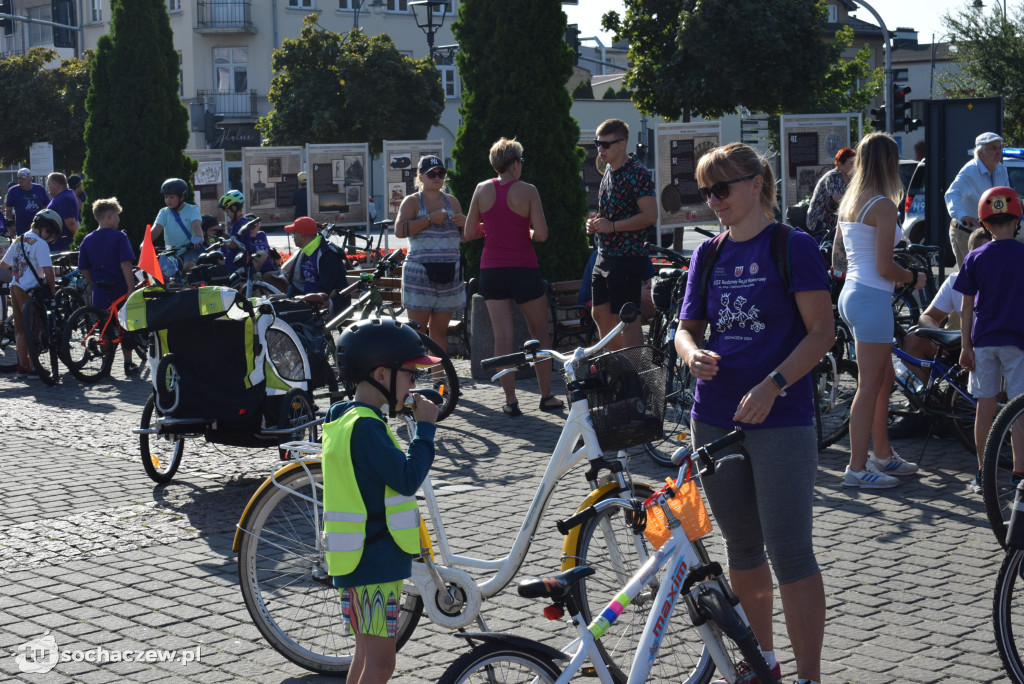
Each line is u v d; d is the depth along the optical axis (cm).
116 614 523
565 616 498
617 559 429
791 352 394
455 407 974
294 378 750
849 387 784
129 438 903
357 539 354
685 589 358
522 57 1240
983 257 641
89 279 1192
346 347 362
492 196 908
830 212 1362
